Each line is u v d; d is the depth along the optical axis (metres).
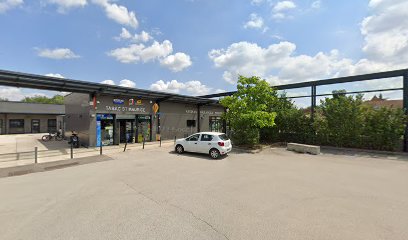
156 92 17.45
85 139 16.64
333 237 3.82
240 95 15.95
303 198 5.77
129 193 6.14
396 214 4.79
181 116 22.91
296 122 17.45
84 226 4.20
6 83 12.52
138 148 15.40
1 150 14.92
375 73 14.42
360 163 10.45
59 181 7.36
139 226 4.20
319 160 11.22
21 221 4.42
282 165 9.98
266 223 4.33
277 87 19.28
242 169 9.16
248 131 15.05
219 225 4.24
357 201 5.57
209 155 12.53
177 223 4.32
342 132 14.53
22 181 7.40
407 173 8.52
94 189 6.49
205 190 6.41
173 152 13.62
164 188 6.59
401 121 12.83
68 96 21.72
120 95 17.48
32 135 28.52
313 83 17.22
